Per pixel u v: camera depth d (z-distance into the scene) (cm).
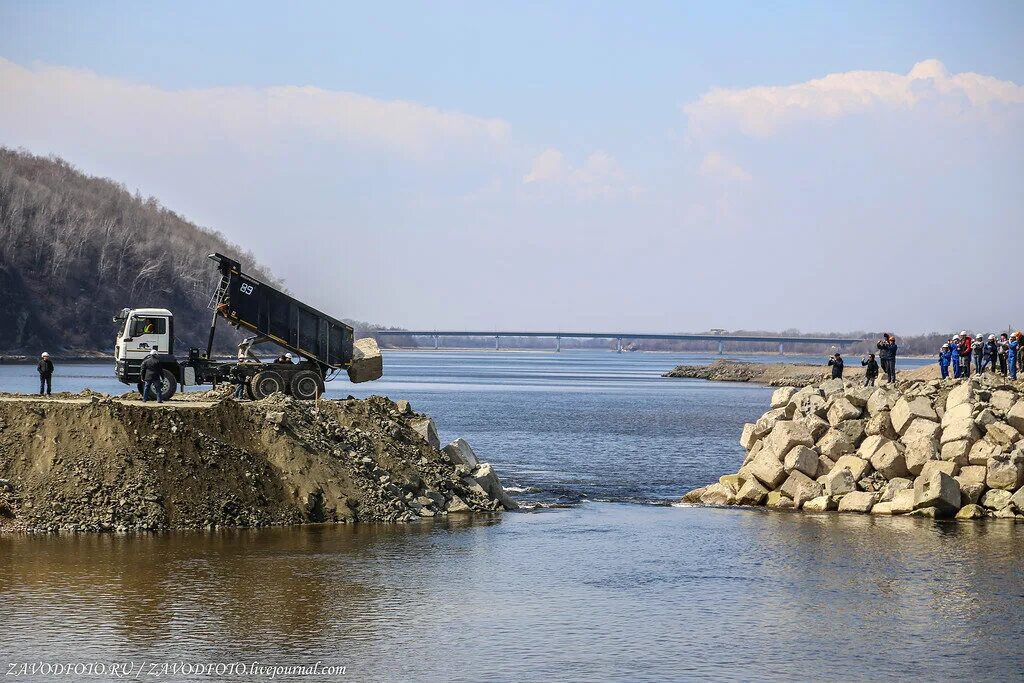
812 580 2911
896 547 3391
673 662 2164
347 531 3453
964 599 2712
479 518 3866
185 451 3519
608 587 2794
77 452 3431
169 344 4544
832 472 4316
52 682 1967
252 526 3447
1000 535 3622
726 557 3212
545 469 5725
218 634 2270
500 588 2755
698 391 16488
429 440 4169
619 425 8975
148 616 2389
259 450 3650
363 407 4181
